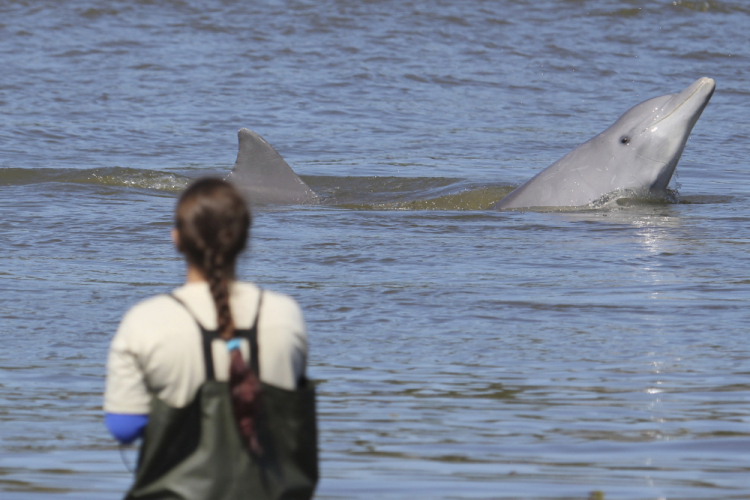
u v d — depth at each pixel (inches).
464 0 4579.2
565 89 3398.1
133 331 453.4
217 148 2459.4
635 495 584.4
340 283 1153.4
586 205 1743.4
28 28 3939.5
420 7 4416.8
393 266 1256.8
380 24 4160.9
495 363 855.7
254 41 3868.1
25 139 2452.0
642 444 669.9
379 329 961.5
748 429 697.6
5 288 1109.1
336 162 2314.2
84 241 1400.1
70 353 880.9
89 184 1918.1
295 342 463.8
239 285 473.4
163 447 447.8
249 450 448.8
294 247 1373.0
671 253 1338.6
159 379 450.6
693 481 606.2
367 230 1521.9
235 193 468.1
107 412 458.9
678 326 973.8
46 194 1796.3
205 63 3535.9
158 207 1702.8
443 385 796.6
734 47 4033.0
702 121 2942.9
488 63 3703.3
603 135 1806.1
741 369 837.2
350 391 781.3
